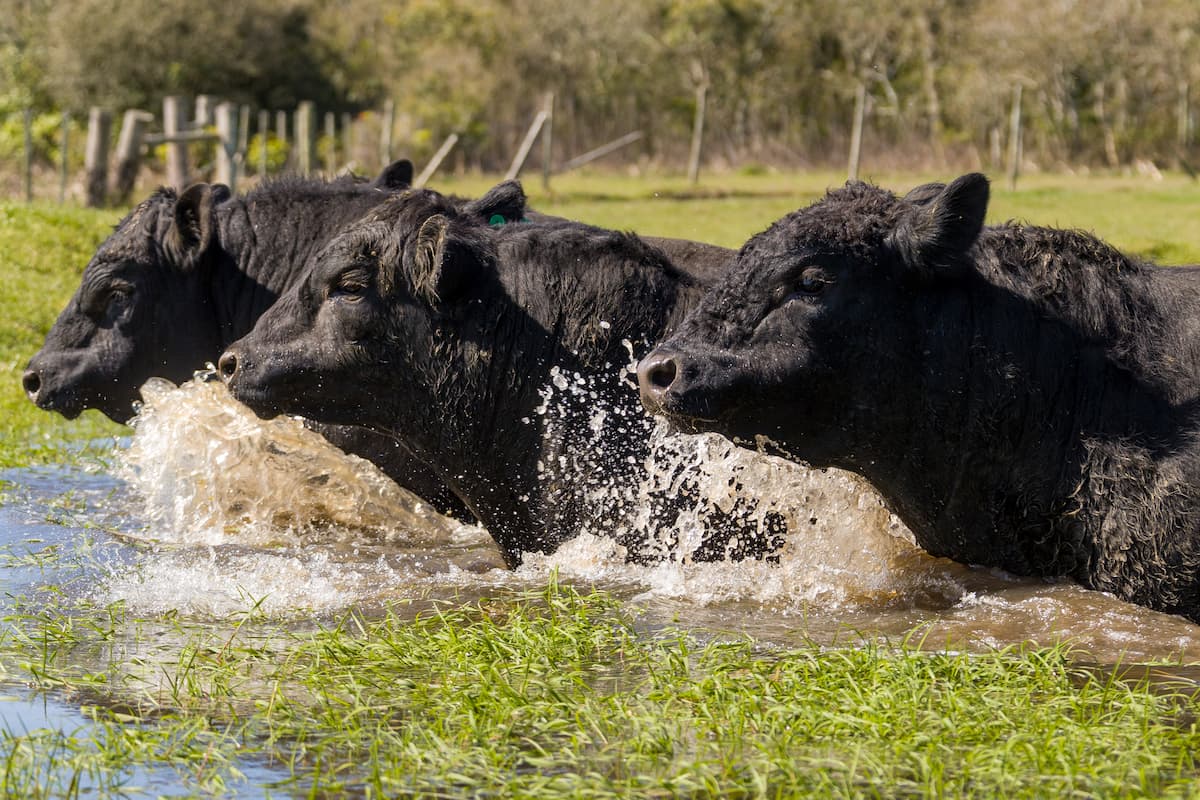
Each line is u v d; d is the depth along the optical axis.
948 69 126.06
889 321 13.21
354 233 15.44
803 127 125.88
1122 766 9.55
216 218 19.58
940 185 13.73
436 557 17.23
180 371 19.72
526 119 118.31
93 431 27.14
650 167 112.25
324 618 14.29
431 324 15.37
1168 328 13.60
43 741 10.48
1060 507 13.57
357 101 116.00
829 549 15.38
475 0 126.62
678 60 124.00
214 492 19.78
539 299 15.51
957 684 11.23
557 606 13.74
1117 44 118.69
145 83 100.62
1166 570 13.14
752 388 13.01
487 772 9.84
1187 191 75.25
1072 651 12.52
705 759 10.00
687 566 15.43
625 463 15.48
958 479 13.74
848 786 9.27
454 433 15.69
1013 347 13.39
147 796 9.62
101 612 14.48
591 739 10.47
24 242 41.69
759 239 13.36
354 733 10.55
